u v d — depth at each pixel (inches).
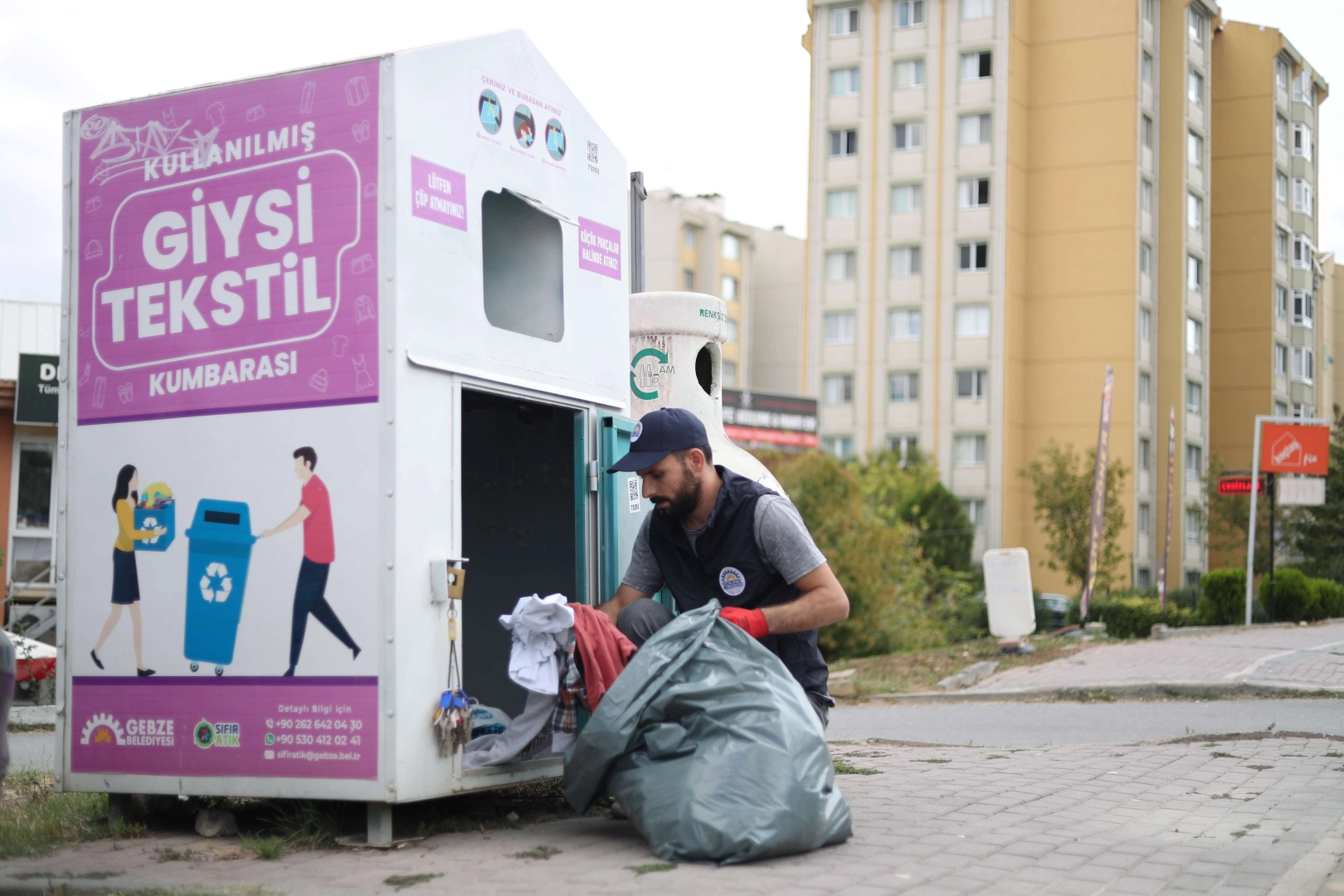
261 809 216.4
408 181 193.5
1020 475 1892.2
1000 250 2059.5
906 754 316.8
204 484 200.5
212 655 197.6
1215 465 1834.4
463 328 203.3
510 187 216.8
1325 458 811.4
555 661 198.5
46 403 871.1
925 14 2122.3
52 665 566.6
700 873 165.5
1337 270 3073.3
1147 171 2110.0
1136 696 495.2
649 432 199.9
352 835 195.2
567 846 186.7
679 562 210.5
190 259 205.0
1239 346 2372.0
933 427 2091.5
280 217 198.4
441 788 191.5
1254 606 840.3
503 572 254.4
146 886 164.2
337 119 195.6
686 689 182.9
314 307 194.9
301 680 191.0
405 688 186.7
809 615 196.7
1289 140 2456.9
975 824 205.5
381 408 189.0
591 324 239.3
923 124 2121.1
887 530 1056.2
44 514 884.6
